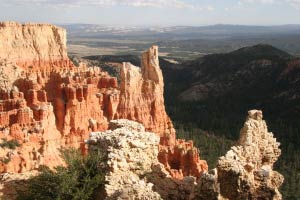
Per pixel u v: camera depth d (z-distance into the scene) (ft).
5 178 102.37
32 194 90.02
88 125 282.15
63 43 411.54
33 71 353.92
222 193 78.48
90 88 295.07
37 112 263.90
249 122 98.68
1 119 253.44
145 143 93.04
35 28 393.50
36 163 206.18
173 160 213.66
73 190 86.84
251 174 83.25
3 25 372.17
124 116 296.30
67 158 94.48
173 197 87.45
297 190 280.92
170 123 308.81
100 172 88.02
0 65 308.19
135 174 89.15
